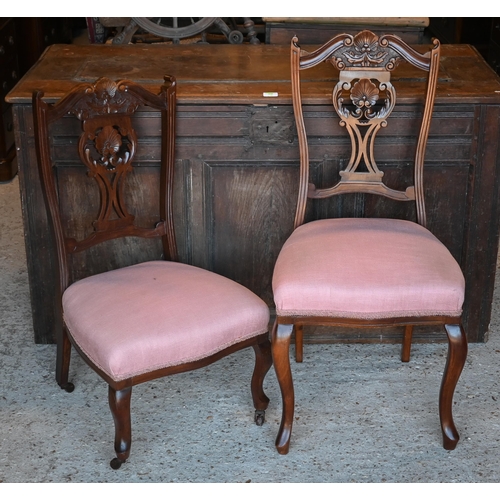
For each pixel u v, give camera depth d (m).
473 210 2.65
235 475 2.20
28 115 2.49
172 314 2.10
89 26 4.32
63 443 2.32
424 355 2.78
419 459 2.27
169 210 2.46
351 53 2.32
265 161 2.59
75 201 2.63
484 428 2.39
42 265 2.70
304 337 2.83
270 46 3.12
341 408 2.49
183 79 2.64
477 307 2.80
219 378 2.64
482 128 2.54
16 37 4.60
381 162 2.61
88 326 2.10
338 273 2.14
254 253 2.74
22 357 2.75
